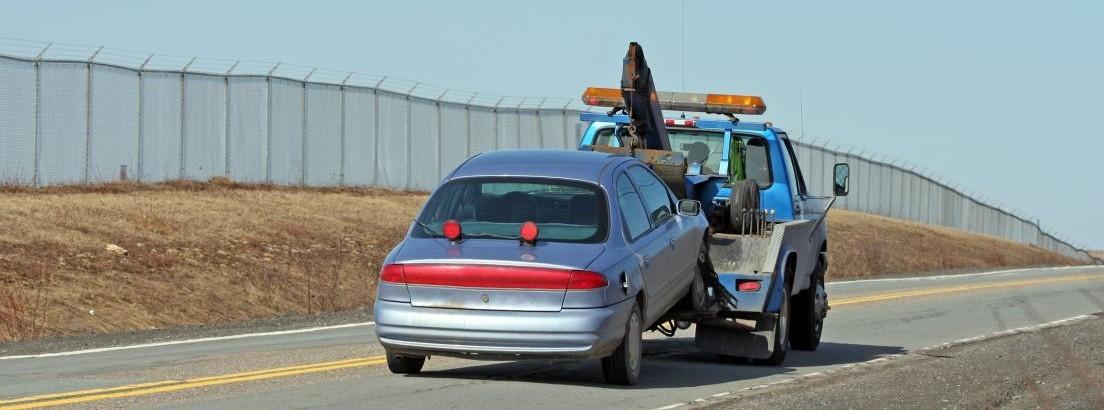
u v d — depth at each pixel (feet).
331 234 350.84
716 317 135.64
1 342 174.50
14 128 352.49
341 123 456.45
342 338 169.17
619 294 105.70
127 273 258.98
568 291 102.99
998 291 308.40
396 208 424.05
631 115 150.20
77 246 270.05
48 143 361.51
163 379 114.73
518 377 116.88
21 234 270.26
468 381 113.39
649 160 145.89
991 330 195.93
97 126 375.25
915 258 580.71
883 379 124.77
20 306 213.46
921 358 147.02
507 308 103.40
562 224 110.32
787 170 155.53
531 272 103.24
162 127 396.57
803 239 152.05
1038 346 160.04
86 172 372.17
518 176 115.24
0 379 116.37
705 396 108.78
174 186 384.68
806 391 114.21
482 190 114.21
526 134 533.14
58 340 176.24
